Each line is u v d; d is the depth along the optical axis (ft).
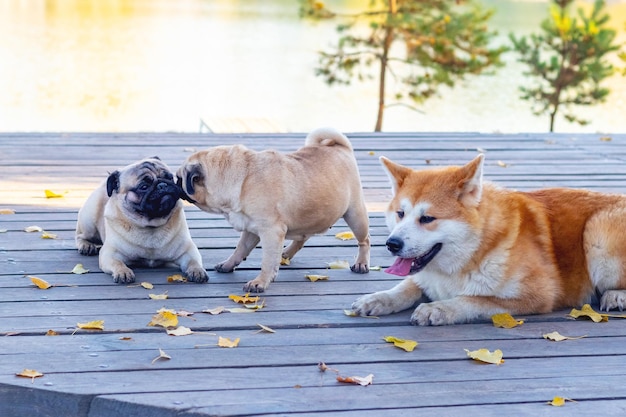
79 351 10.34
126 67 59.62
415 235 11.15
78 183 19.20
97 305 12.00
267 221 12.64
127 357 10.21
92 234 14.53
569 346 10.90
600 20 41.27
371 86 56.75
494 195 11.90
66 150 22.48
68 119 43.19
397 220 11.56
